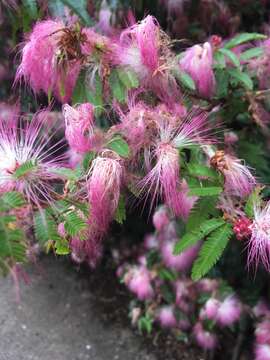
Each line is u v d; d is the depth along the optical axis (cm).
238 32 36
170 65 25
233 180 21
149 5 33
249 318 37
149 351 42
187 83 25
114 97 23
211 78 27
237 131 32
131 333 44
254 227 19
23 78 27
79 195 20
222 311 36
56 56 23
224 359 40
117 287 48
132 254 46
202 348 41
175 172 21
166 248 37
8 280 47
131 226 45
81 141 21
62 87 24
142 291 40
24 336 43
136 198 23
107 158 20
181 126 22
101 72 23
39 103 28
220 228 19
